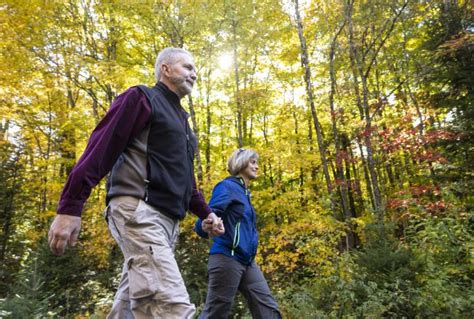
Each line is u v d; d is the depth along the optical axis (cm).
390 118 998
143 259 132
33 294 501
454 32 893
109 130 131
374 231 564
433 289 453
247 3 901
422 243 553
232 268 264
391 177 1353
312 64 1145
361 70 988
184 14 833
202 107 1199
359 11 977
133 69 1007
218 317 262
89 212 798
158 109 146
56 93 1004
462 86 877
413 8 930
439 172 879
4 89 821
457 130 852
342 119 1027
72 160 1030
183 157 152
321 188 1024
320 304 482
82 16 974
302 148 920
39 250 700
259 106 987
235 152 308
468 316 441
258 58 1151
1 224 827
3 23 790
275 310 275
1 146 874
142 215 136
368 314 427
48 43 852
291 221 819
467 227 589
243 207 276
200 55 923
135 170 139
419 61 976
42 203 1000
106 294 661
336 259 591
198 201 190
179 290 132
